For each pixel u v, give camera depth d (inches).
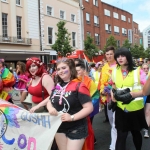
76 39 1206.3
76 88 111.0
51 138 110.8
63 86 115.6
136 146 154.9
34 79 153.8
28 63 149.3
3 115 122.9
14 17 883.4
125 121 140.9
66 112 111.7
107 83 176.2
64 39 890.7
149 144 193.0
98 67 338.0
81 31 1239.5
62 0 1103.0
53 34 1053.8
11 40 871.1
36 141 115.6
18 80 268.7
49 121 112.9
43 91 149.9
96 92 158.2
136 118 139.6
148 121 142.9
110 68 178.4
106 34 1576.0
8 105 126.5
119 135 143.0
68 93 111.5
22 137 119.6
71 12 1171.9
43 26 997.2
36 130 116.4
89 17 1363.2
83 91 110.1
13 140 121.8
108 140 206.2
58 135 115.0
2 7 848.3
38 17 979.3
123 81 139.9
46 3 1011.3
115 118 145.3
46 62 979.9
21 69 271.1
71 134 111.2
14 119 121.0
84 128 112.8
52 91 119.2
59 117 110.7
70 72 115.9
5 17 868.0
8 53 820.0
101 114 312.5
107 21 1593.3
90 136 120.9
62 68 114.4
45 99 137.9
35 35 966.4
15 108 123.8
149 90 103.7
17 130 120.6
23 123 119.2
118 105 141.8
